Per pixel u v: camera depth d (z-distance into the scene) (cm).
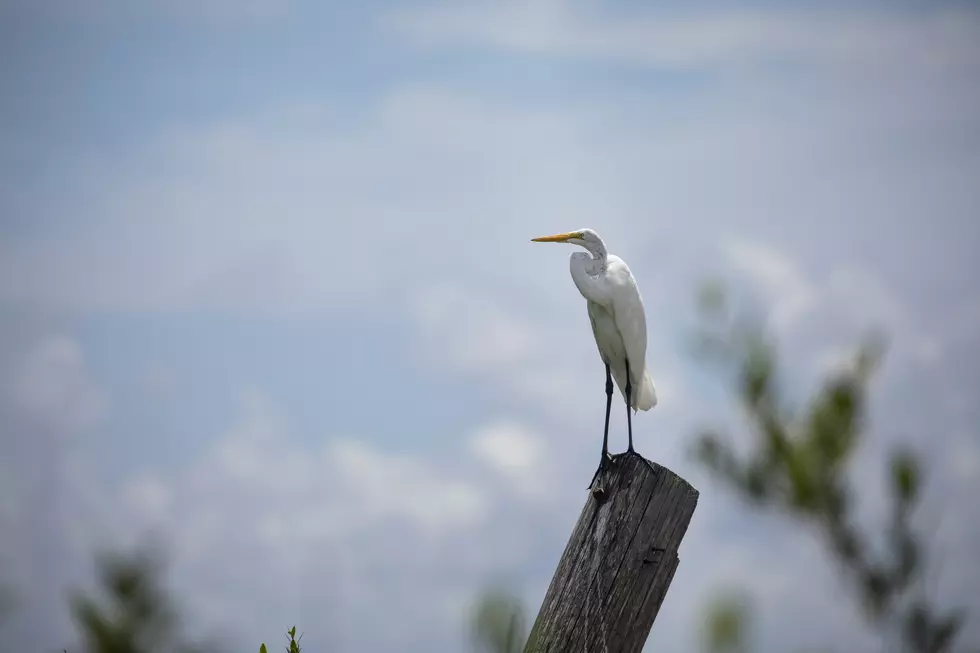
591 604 660
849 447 728
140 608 852
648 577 661
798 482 721
